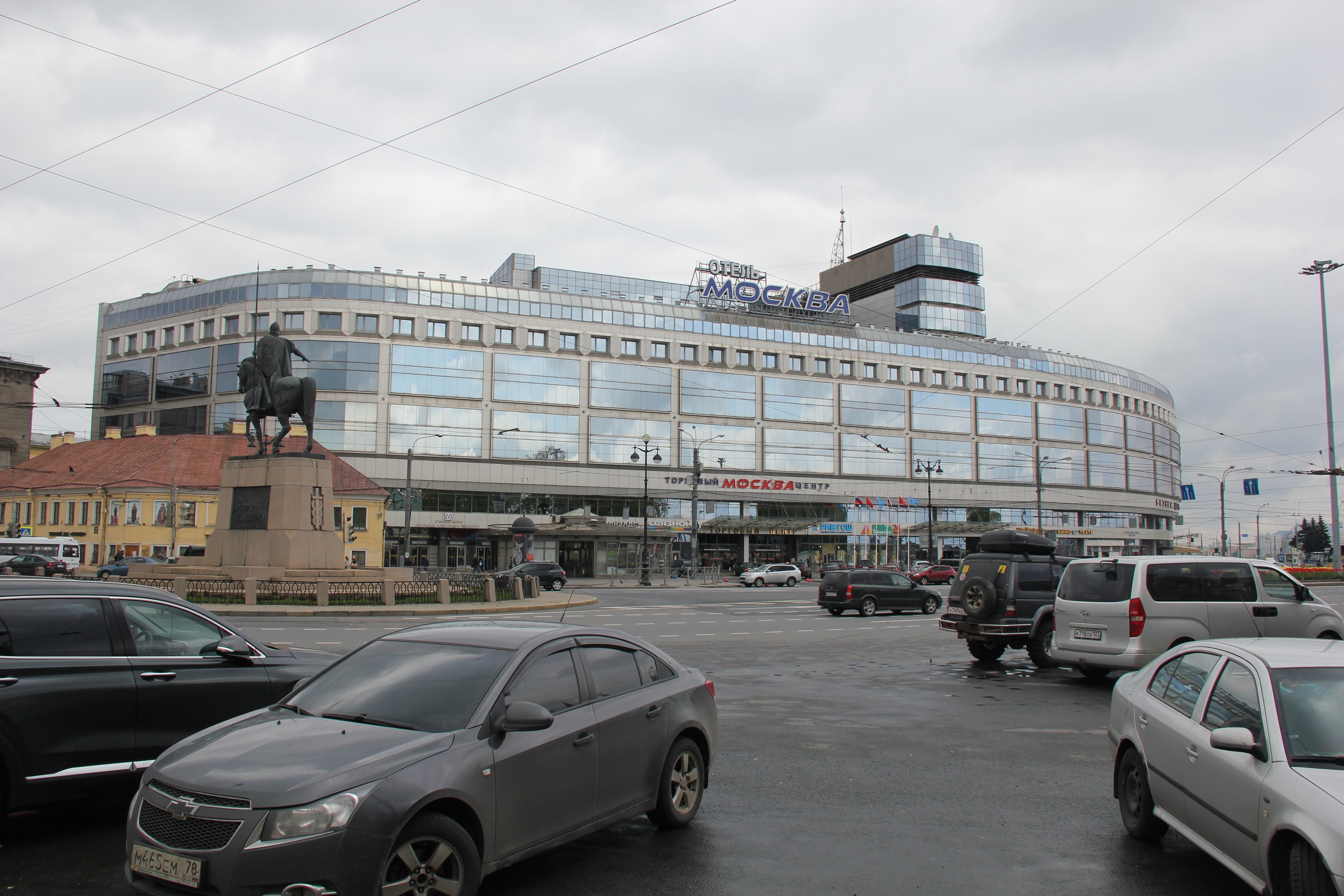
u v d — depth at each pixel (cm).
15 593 646
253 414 2898
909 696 1291
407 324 6956
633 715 617
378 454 6750
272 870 429
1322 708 507
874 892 541
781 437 8088
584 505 7338
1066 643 1355
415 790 460
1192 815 561
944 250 10875
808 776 814
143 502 5456
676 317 7838
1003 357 9125
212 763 480
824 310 8631
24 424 7106
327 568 2855
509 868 577
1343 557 10762
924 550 8531
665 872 570
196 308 7256
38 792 615
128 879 470
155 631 700
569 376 7394
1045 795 757
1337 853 410
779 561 8044
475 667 564
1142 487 9950
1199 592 1284
